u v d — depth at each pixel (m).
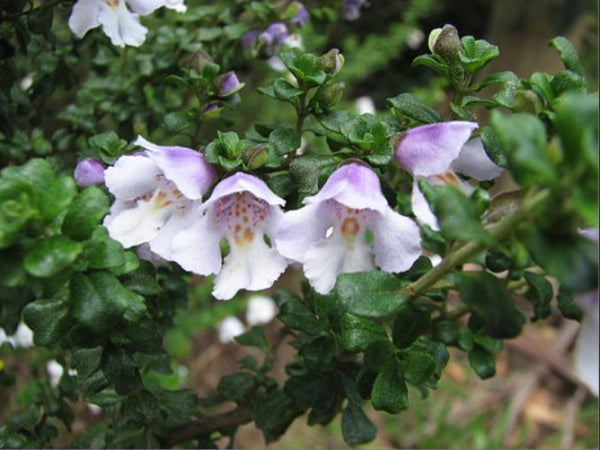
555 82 0.09
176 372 0.23
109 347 0.10
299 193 0.09
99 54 0.15
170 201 0.09
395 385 0.09
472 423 0.26
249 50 0.15
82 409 0.20
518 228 0.07
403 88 0.37
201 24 0.15
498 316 0.07
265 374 0.13
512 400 0.27
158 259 0.10
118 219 0.09
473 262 0.09
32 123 0.15
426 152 0.09
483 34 0.40
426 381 0.09
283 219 0.09
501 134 0.06
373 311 0.08
